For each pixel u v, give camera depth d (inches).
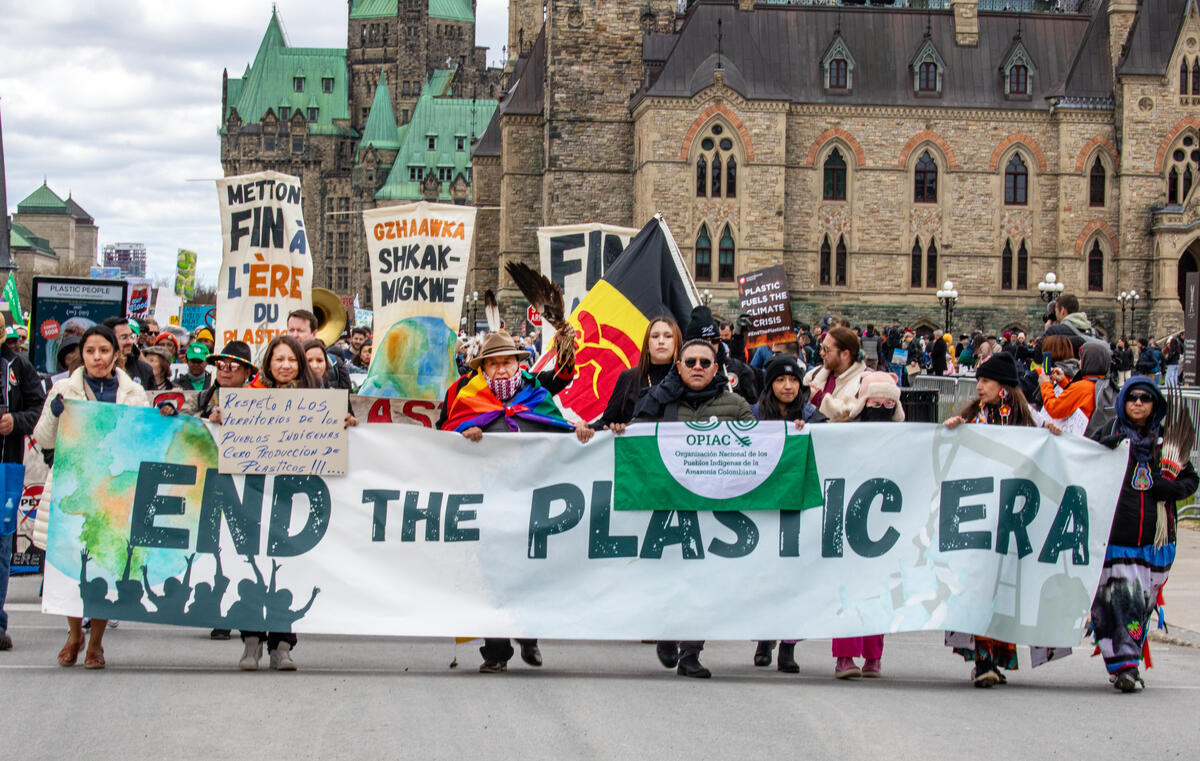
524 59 4503.0
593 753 382.0
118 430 505.7
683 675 513.7
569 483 509.7
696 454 508.7
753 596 508.4
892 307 3348.9
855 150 3331.7
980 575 514.0
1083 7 3668.8
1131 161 3289.9
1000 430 518.9
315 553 505.0
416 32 7667.3
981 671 510.9
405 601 503.5
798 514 511.5
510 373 527.5
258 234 715.4
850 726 422.0
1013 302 3361.2
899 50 3403.1
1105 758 391.5
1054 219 3361.2
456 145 7081.7
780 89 3270.2
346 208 7381.9
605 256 800.3
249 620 502.0
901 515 514.3
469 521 506.9
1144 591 517.3
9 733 397.7
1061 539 519.8
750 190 3225.9
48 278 931.3
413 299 713.6
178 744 386.0
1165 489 517.7
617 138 3405.5
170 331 1057.5
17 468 565.3
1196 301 1138.7
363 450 506.6
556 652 590.6
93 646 507.2
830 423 514.0
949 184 3346.5
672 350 551.5
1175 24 3329.2
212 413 505.7
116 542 503.2
